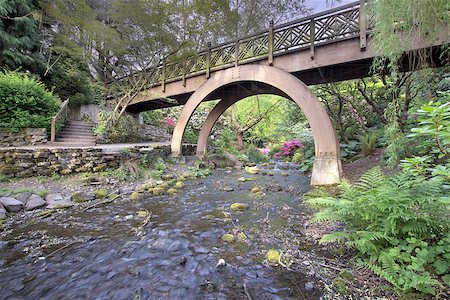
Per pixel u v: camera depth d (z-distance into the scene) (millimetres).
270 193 4586
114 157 5473
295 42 5246
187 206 3787
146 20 6914
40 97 6848
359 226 2143
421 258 1512
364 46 4297
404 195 1775
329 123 4855
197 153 8555
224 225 2980
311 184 4922
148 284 1824
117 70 9461
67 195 4043
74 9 8062
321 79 5820
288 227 2854
